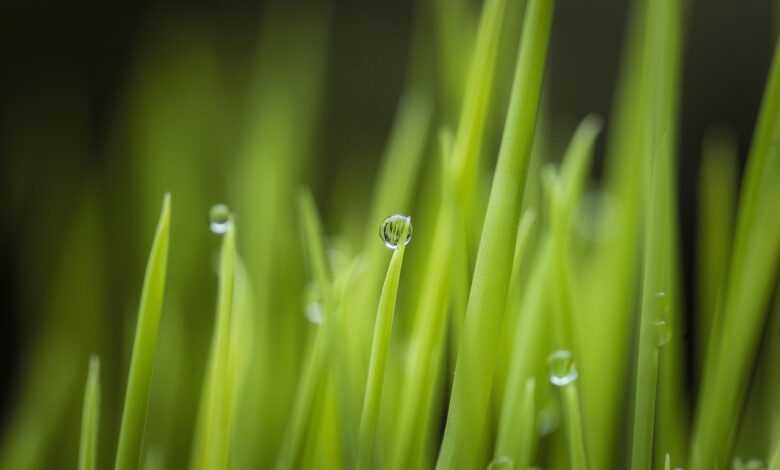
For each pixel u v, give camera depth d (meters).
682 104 0.35
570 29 0.37
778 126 0.15
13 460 0.18
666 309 0.15
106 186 0.26
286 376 0.18
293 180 0.24
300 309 0.19
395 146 0.18
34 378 0.19
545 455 0.17
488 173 0.19
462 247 0.15
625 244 0.17
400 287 0.19
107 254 0.24
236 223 0.21
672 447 0.16
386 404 0.16
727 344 0.15
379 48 0.38
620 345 0.17
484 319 0.14
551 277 0.16
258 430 0.17
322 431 0.15
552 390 0.17
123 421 0.14
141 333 0.14
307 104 0.27
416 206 0.22
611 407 0.17
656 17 0.14
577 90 0.37
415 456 0.15
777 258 0.15
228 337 0.14
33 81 0.36
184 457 0.18
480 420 0.14
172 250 0.21
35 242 0.26
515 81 0.14
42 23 0.36
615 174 0.19
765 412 0.17
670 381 0.16
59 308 0.20
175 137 0.23
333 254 0.18
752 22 0.35
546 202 0.19
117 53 0.37
